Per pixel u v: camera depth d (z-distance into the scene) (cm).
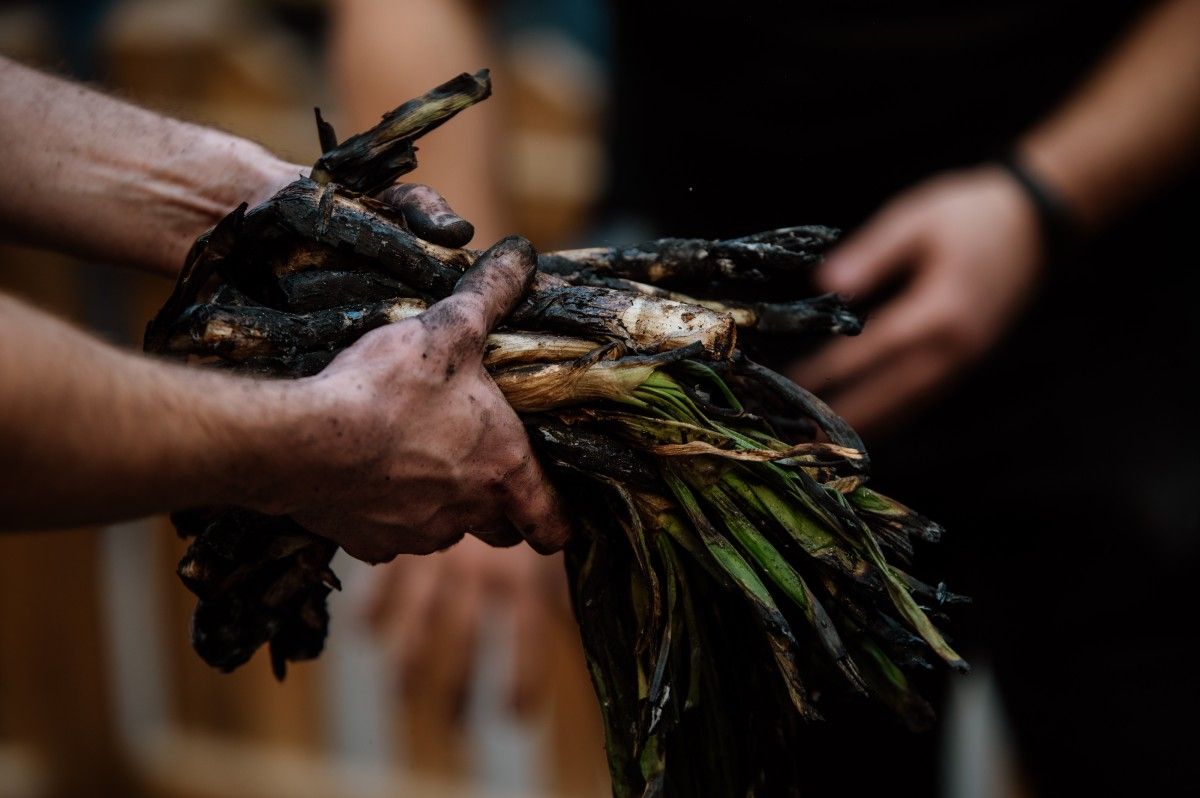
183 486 156
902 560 171
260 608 173
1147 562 207
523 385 166
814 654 171
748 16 200
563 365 167
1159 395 206
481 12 219
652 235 212
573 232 273
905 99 201
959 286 199
